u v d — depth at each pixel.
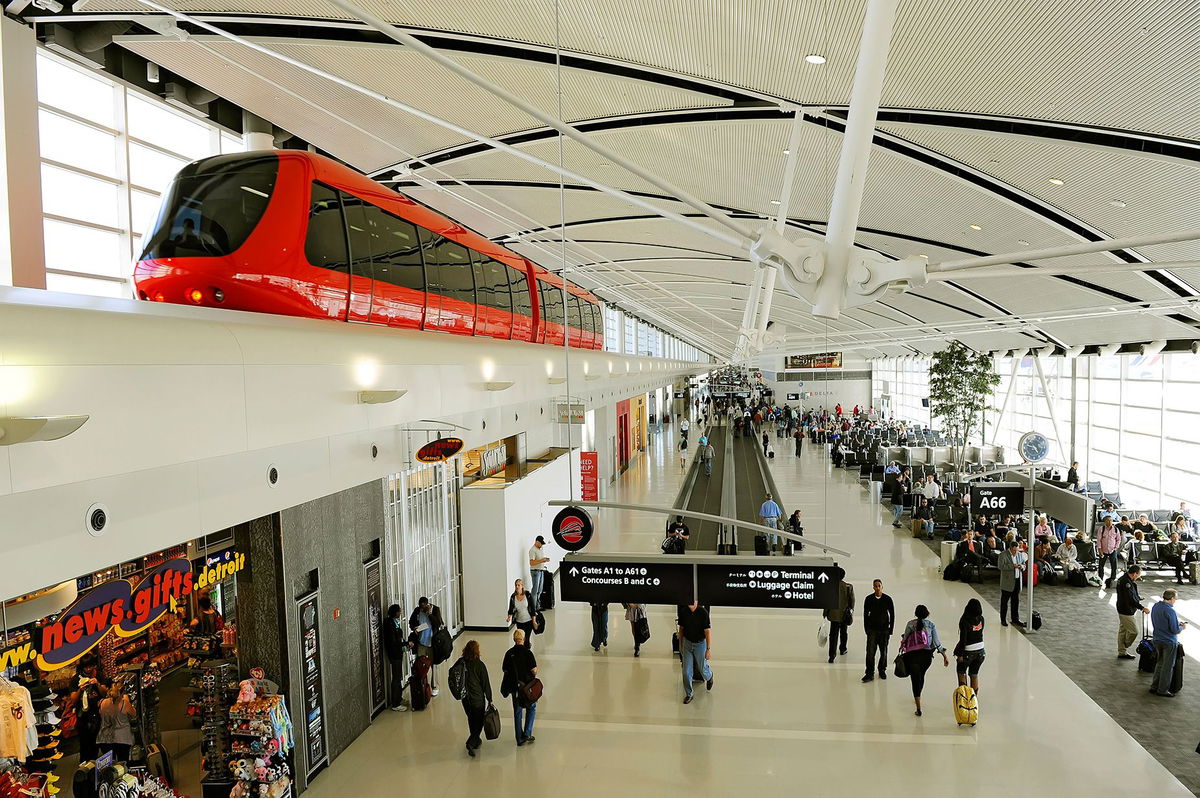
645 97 13.30
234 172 9.11
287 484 7.18
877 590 11.60
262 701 8.05
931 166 14.30
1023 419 37.25
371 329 9.09
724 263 29.91
